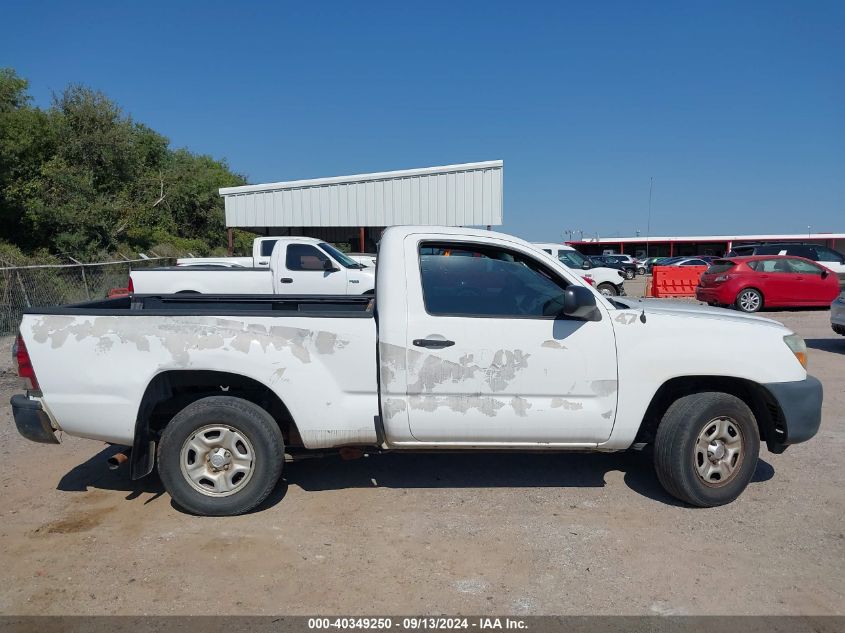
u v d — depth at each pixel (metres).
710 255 55.16
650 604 3.22
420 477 4.95
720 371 4.23
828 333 12.85
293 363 4.07
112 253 22.64
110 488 4.69
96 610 3.15
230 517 4.20
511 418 4.13
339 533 3.99
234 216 25.27
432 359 4.07
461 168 23.12
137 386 4.00
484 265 4.25
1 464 5.18
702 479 4.30
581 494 4.62
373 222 24.09
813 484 4.82
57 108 24.62
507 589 3.36
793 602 3.24
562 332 4.15
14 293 12.81
